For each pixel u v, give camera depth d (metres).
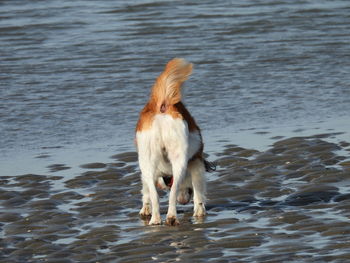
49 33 28.86
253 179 12.68
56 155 14.73
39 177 13.34
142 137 10.81
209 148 14.73
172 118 10.69
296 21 30.17
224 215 11.16
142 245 9.99
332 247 9.38
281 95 19.02
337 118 16.66
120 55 24.81
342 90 19.28
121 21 31.05
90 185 12.85
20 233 10.68
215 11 32.81
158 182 11.49
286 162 13.48
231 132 15.88
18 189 12.75
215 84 20.42
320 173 12.72
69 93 19.91
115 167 13.76
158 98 10.80
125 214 11.41
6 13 33.16
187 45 26.16
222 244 9.80
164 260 9.37
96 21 31.11
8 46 26.72
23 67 23.34
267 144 14.78
